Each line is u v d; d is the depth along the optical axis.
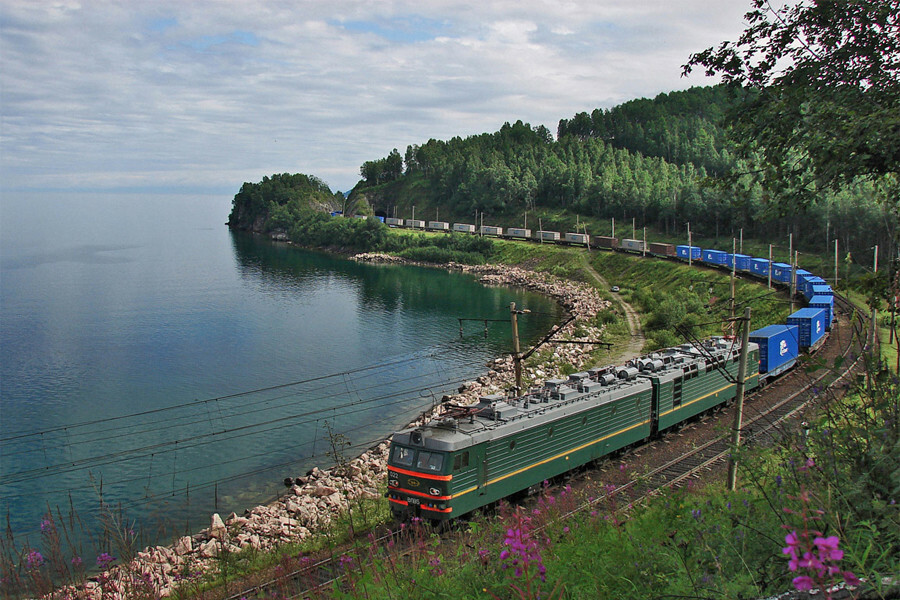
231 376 64.31
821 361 10.94
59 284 123.38
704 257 115.00
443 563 13.58
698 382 40.72
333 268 153.50
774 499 11.06
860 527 8.44
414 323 91.12
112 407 55.66
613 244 143.88
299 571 16.84
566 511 18.50
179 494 39.03
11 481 41.22
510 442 27.58
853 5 12.63
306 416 53.00
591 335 83.38
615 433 33.69
